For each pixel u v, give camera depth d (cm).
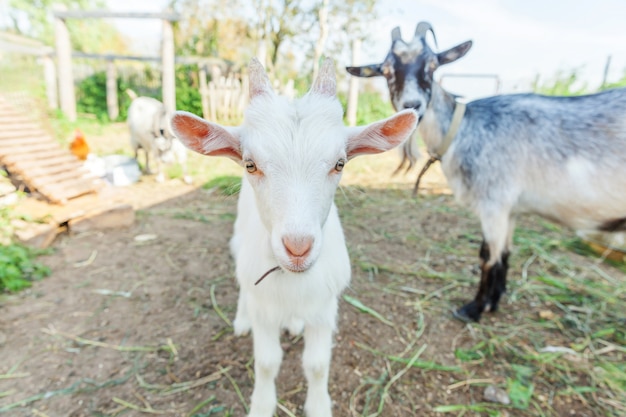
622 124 266
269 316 207
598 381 262
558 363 277
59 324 299
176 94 1391
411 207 589
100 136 1069
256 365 216
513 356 284
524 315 332
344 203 598
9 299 325
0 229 392
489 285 316
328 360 218
